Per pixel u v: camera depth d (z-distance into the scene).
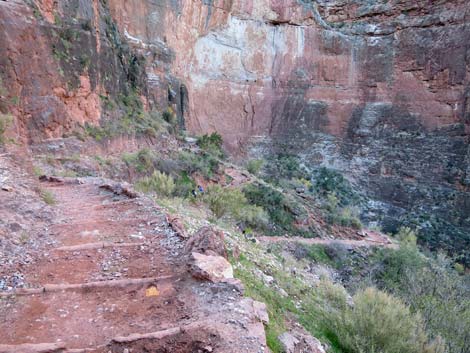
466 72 38.72
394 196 38.44
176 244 5.99
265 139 43.62
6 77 14.05
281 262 10.37
